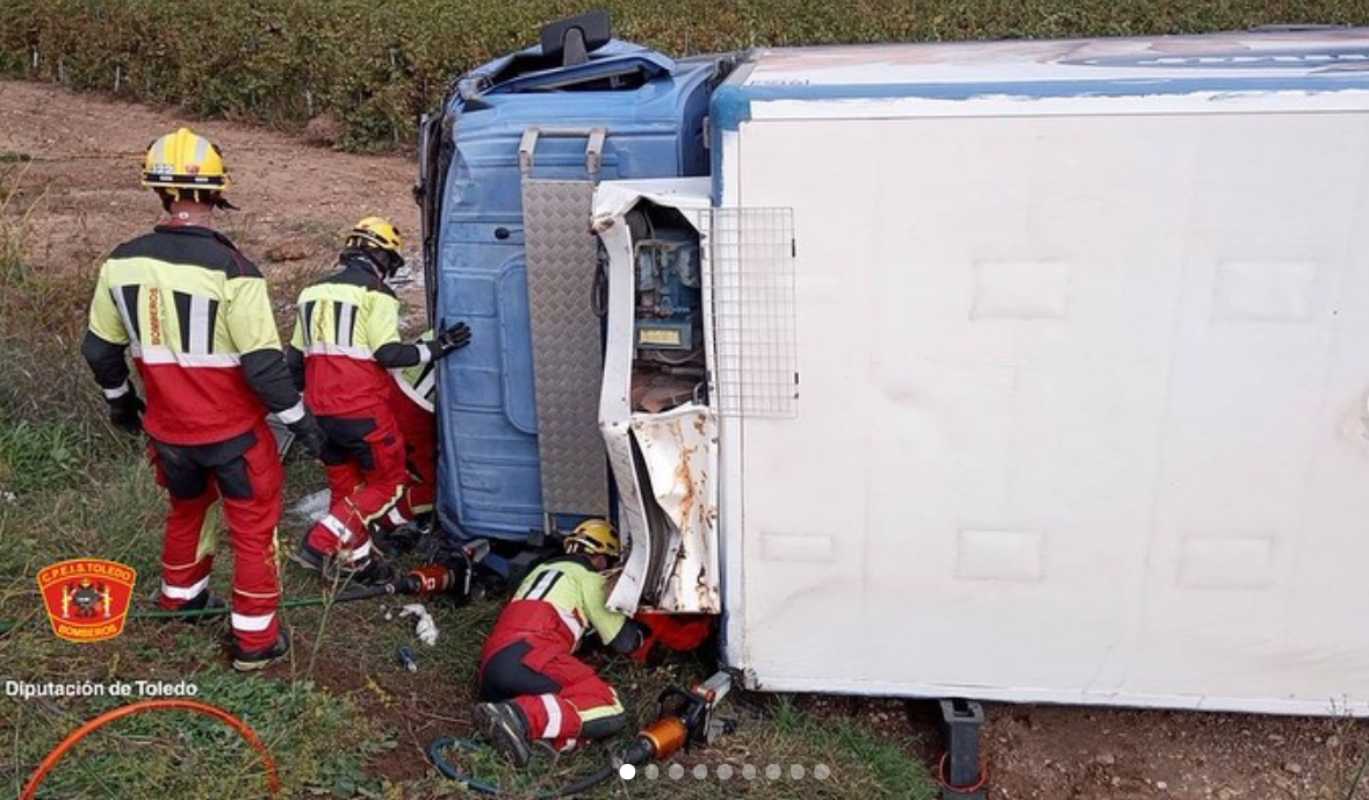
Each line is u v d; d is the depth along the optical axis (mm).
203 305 4168
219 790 3826
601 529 4789
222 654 4613
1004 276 3977
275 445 4516
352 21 15164
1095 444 4082
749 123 3938
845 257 4016
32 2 18422
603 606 4566
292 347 5645
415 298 9211
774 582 4363
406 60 14750
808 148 3941
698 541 4344
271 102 16125
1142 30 14805
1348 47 4836
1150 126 3811
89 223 11227
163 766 3887
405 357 5008
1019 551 4211
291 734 4141
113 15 17344
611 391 4234
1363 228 3814
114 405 4543
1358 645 4176
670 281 4223
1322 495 4043
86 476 5926
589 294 4812
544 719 4145
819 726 4539
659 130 4719
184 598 4766
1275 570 4133
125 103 17344
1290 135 3770
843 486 4227
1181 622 4215
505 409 5121
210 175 4203
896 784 4281
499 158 4844
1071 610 4246
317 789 3965
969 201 3930
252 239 11008
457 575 5191
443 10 15211
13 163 13648
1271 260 3867
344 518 5301
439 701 4594
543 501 5109
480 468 5250
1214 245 3877
